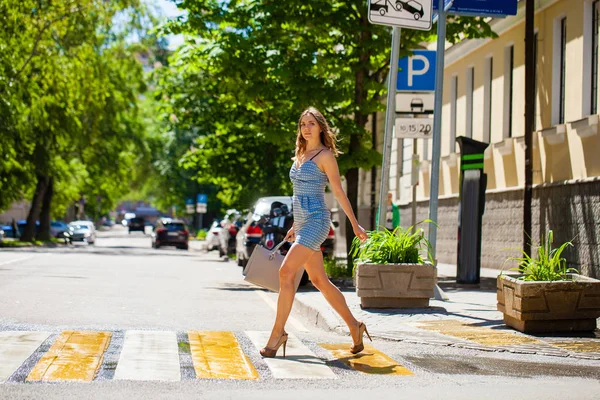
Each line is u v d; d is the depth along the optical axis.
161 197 73.94
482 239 26.59
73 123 40.56
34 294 14.86
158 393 6.43
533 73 21.61
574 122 19.73
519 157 23.64
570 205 19.84
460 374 7.66
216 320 12.01
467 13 15.66
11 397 6.11
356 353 8.70
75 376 7.01
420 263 13.45
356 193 21.91
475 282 18.94
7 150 41.06
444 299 14.95
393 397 6.51
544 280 10.58
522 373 7.79
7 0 34.16
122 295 15.52
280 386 6.88
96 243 72.50
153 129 65.94
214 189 71.06
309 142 8.62
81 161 56.16
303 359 8.29
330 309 12.43
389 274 13.11
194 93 29.23
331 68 21.09
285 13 20.44
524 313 10.38
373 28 20.39
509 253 24.31
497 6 15.69
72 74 37.00
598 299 10.51
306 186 8.48
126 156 56.84
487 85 26.73
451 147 30.11
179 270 25.58
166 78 31.59
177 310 13.20
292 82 20.44
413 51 17.53
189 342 9.17
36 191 57.09
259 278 8.74
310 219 8.42
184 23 21.81
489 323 11.43
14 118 38.62
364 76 21.25
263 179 33.53
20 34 34.94
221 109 31.42
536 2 22.19
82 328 10.06
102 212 105.62
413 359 8.48
